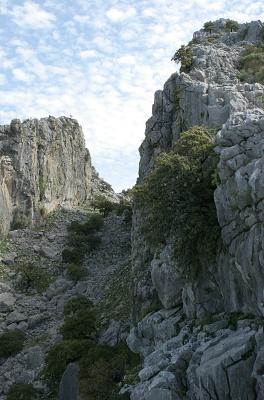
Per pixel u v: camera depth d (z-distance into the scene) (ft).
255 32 226.38
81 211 305.53
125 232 267.80
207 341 87.81
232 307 92.84
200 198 103.81
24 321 194.70
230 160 88.94
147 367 90.12
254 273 81.20
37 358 164.76
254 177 80.64
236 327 87.45
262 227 79.41
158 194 107.04
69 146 328.70
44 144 297.12
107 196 366.22
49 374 142.61
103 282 208.95
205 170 105.81
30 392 139.95
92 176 388.16
